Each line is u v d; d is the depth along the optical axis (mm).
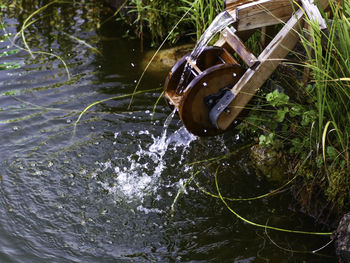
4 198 4113
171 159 4641
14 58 6266
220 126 4277
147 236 3811
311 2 3809
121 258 3598
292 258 3611
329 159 3871
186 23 6641
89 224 3904
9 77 5820
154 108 5328
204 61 4492
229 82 4191
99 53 6422
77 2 7898
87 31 7008
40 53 6402
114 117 5176
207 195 4227
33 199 4121
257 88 4094
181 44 6570
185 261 3582
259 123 4488
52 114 5184
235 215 4016
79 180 4352
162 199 4180
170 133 4961
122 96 5520
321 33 3818
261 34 4781
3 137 4816
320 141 3867
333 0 3930
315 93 4016
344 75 3586
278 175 4406
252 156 4637
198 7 5367
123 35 6895
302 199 4082
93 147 4746
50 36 6855
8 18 7348
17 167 4461
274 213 4031
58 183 4309
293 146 4438
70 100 5426
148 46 6594
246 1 4242
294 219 3971
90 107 5324
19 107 5262
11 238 3717
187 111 4215
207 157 4668
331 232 3836
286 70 4438
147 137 4906
